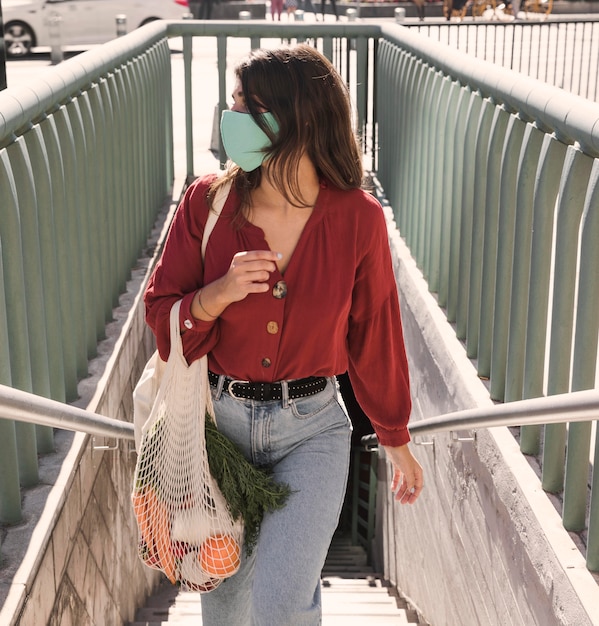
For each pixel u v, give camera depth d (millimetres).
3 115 2828
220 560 2361
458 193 4457
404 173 5953
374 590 6719
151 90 6500
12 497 2916
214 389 2348
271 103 2088
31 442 3133
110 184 4867
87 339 4246
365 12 24969
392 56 6559
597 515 2594
